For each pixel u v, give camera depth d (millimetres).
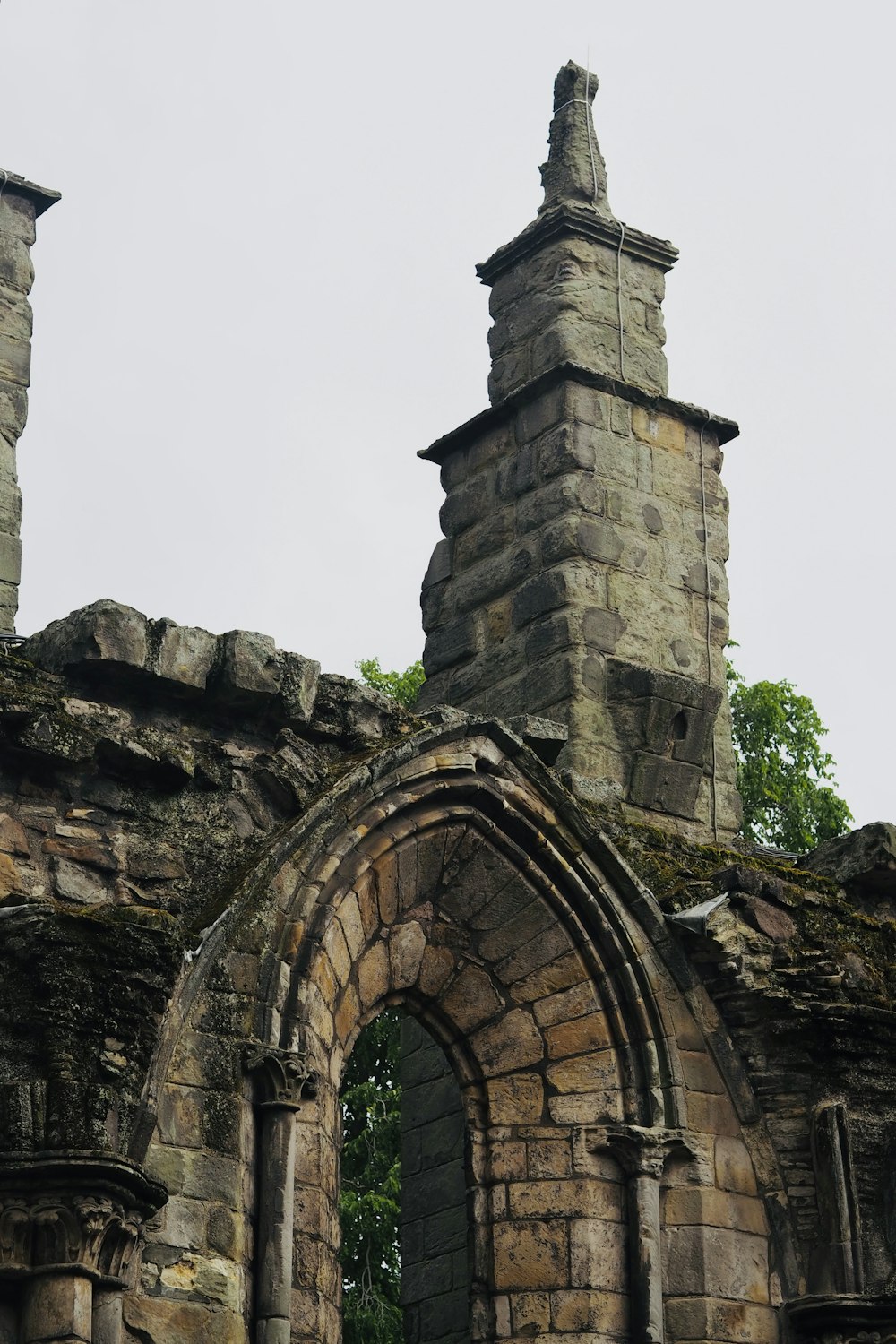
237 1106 16344
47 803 16500
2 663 16656
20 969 15375
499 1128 18297
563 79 22812
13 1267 14836
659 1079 18375
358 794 17562
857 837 19844
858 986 18922
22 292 21125
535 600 20922
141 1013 15570
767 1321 18078
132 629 16984
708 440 22109
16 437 20719
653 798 20422
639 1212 17984
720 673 21422
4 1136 14953
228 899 16703
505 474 21672
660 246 22484
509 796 18359
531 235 22188
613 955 18547
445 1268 20125
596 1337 17641
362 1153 28734
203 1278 15820
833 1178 18188
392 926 18031
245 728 17578
